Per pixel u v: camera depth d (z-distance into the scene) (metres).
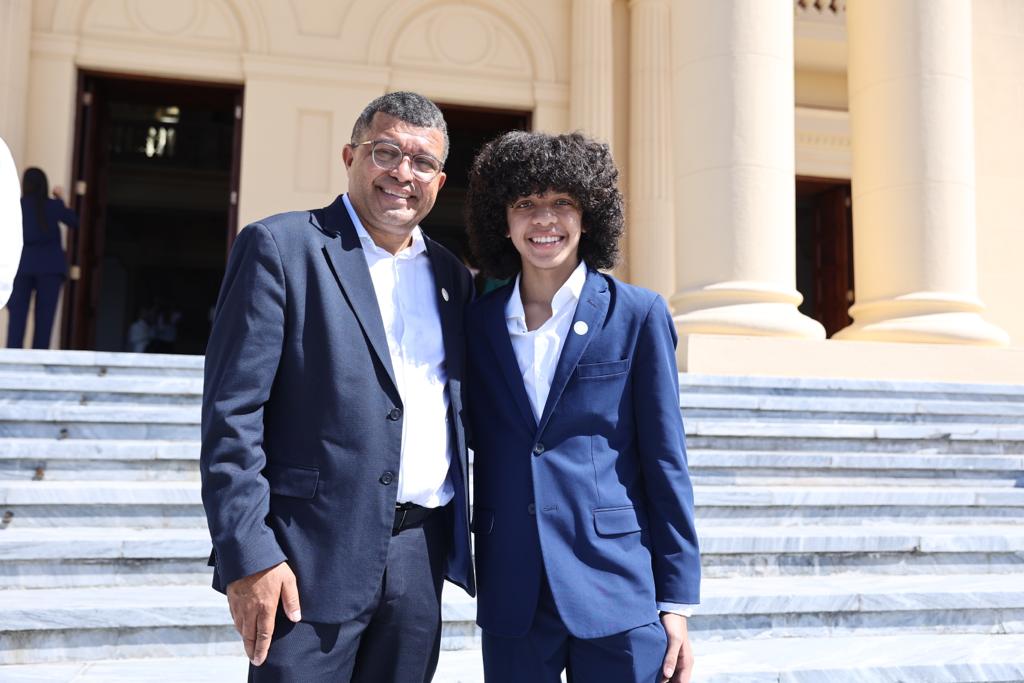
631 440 1.82
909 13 7.17
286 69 9.46
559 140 1.87
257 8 9.46
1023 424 5.48
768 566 3.80
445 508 1.85
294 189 9.37
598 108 9.98
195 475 4.25
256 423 1.58
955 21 7.20
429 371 1.81
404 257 1.86
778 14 6.71
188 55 9.28
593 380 1.78
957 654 3.11
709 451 4.82
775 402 5.30
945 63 7.12
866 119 7.39
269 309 1.63
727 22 6.60
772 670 2.89
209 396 1.59
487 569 1.79
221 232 22.16
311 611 1.58
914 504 4.40
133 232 21.86
